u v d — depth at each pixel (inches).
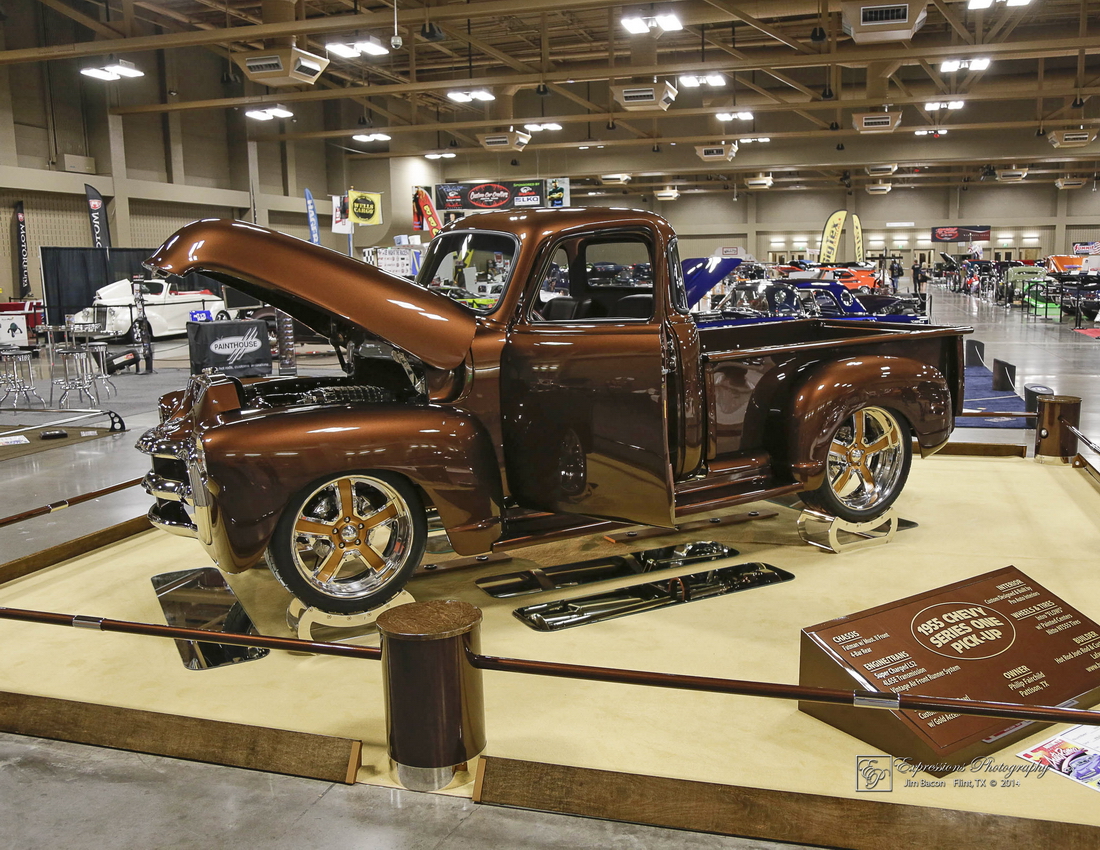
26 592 152.6
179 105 815.1
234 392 127.3
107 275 549.0
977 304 1061.1
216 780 93.6
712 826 83.2
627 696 108.9
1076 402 228.5
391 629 88.4
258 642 94.3
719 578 148.8
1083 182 1375.5
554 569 154.9
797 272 870.4
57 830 84.9
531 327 133.7
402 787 91.5
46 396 455.8
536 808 87.0
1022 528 174.7
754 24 655.8
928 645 100.3
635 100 756.6
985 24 874.8
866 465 165.0
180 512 138.1
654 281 135.3
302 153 1140.5
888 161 1157.1
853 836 80.4
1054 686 99.0
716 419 148.9
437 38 575.8
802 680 103.0
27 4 766.5
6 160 737.6
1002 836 78.3
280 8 623.5
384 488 126.4
